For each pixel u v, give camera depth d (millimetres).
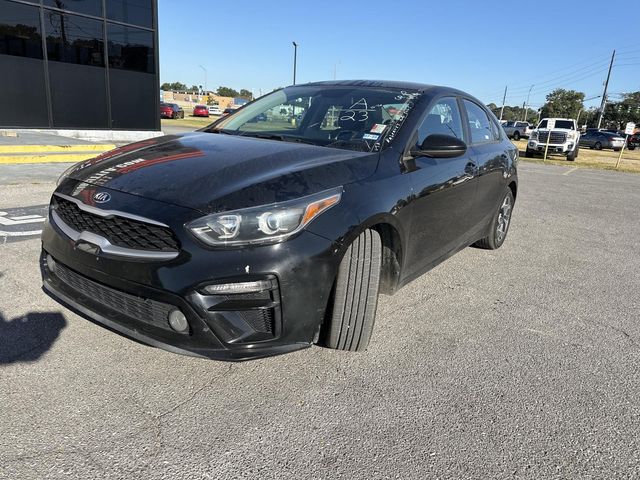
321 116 3504
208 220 2168
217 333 2199
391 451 2115
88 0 14195
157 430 2160
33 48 13469
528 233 6453
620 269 5008
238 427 2211
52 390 2385
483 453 2133
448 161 3570
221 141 3170
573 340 3283
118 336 2920
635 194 11398
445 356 2957
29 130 13844
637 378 2834
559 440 2248
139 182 2475
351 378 2652
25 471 1880
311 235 2305
